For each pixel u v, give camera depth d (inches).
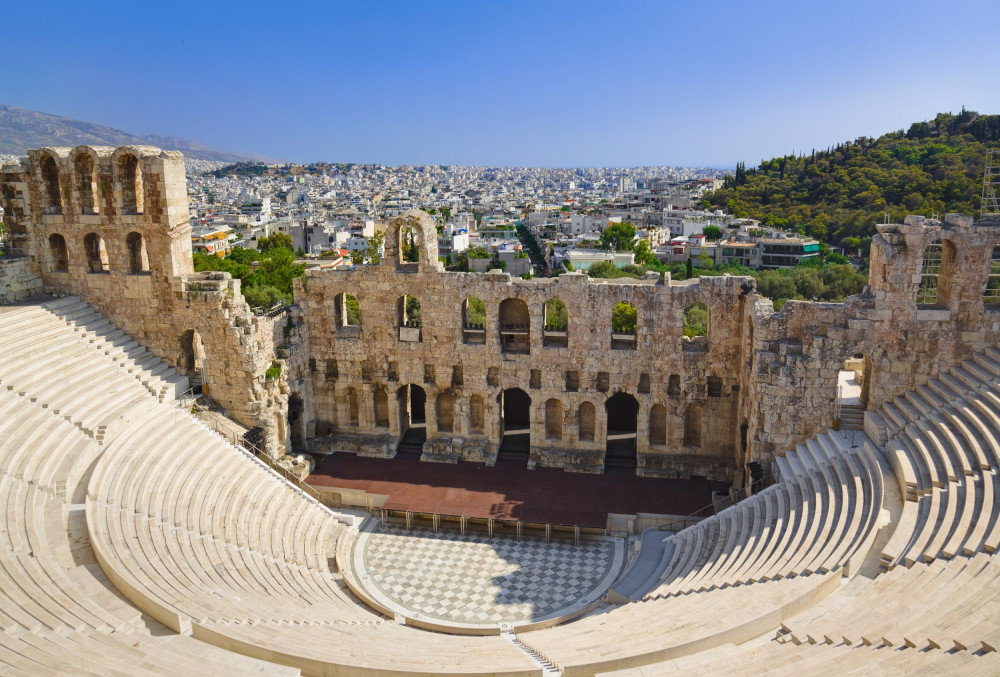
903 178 6112.2
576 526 1740.9
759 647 979.9
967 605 928.3
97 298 2028.8
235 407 1983.3
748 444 1809.8
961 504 1203.9
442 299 2052.2
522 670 984.3
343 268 2117.4
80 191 1982.0
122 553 1241.4
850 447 1587.1
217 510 1546.5
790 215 6993.1
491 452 2096.5
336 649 1070.4
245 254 4621.1
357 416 2240.4
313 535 1706.4
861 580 1141.7
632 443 2218.3
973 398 1445.6
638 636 1108.5
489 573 1654.8
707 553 1520.7
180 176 1964.8
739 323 1903.3
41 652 885.8
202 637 1046.4
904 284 1625.2
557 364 2021.4
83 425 1556.3
